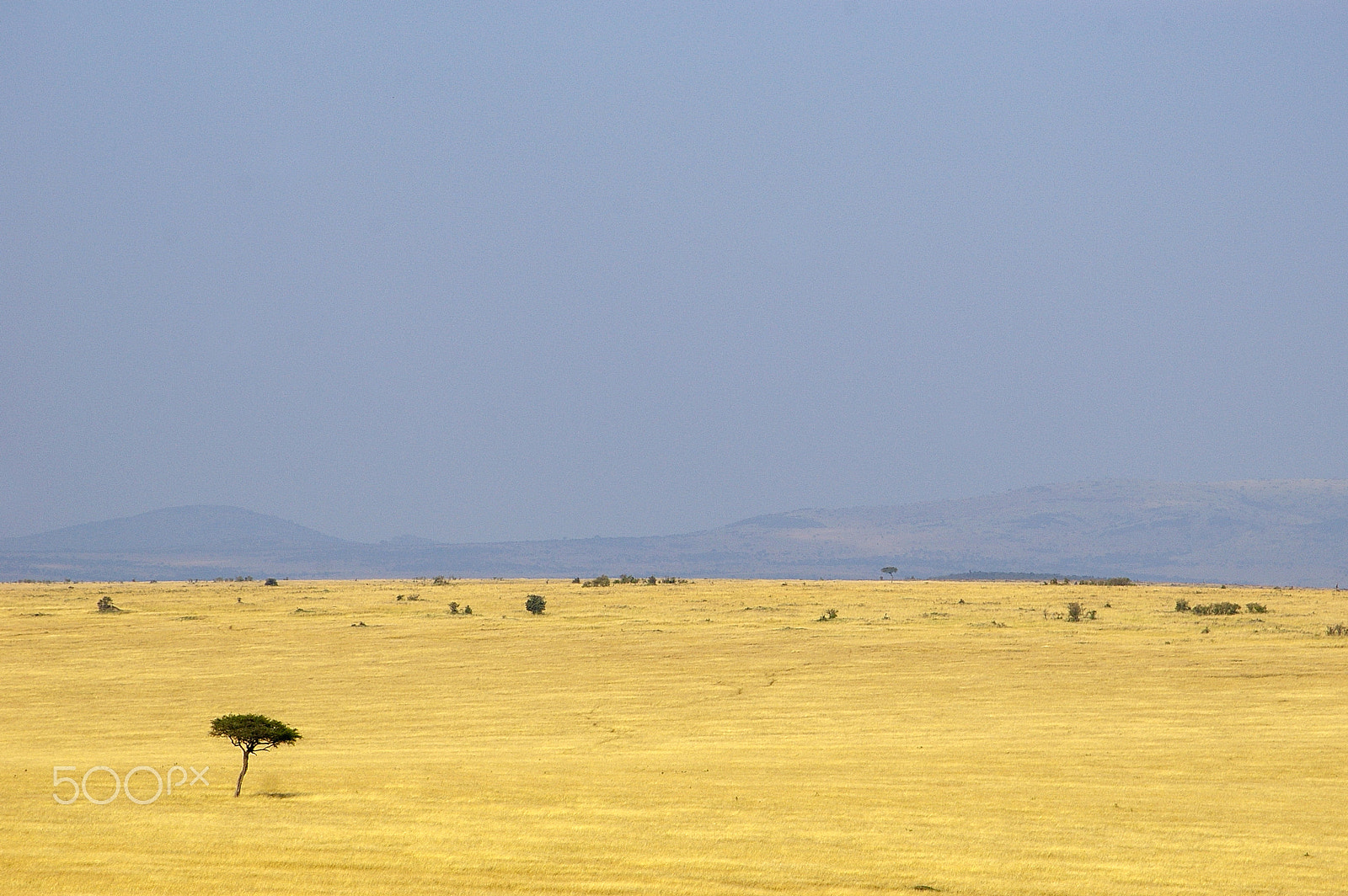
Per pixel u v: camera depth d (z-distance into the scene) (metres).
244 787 113.31
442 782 114.88
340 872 82.31
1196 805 105.31
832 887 80.44
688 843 91.19
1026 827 97.25
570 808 103.06
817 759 128.50
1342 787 112.75
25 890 76.81
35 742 150.62
